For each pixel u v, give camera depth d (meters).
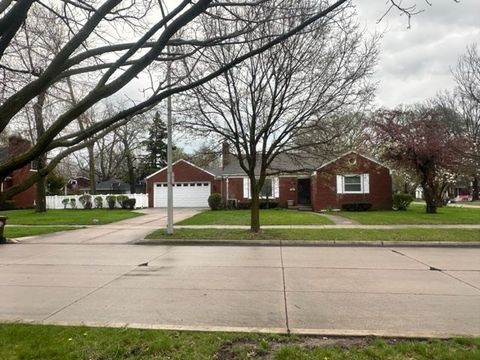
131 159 51.16
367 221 19.56
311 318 5.51
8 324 5.03
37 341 4.41
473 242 13.73
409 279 8.11
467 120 27.39
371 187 27.81
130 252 12.45
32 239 16.02
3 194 2.35
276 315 5.64
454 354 4.03
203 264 10.02
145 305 6.18
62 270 9.32
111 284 7.72
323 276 8.41
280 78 13.47
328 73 13.51
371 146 27.02
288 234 15.31
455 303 6.29
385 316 5.61
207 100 14.02
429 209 24.50
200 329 4.89
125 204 33.66
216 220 20.88
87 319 5.48
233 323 5.28
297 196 30.97
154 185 36.06
